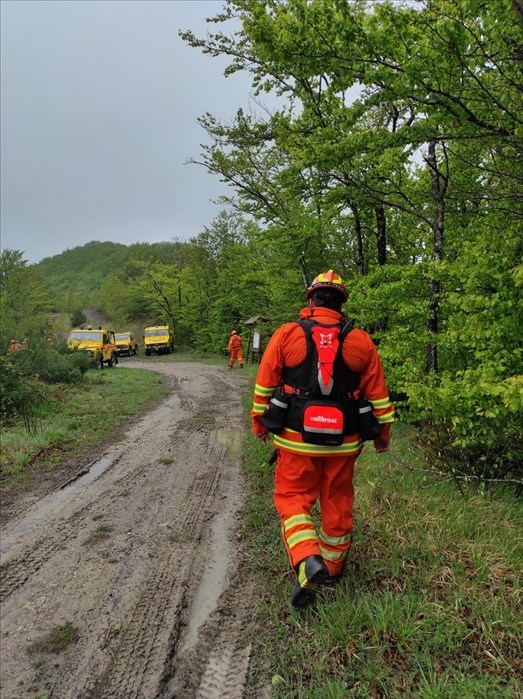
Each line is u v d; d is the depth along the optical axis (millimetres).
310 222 11141
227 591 3256
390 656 2391
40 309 42812
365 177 7531
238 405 11305
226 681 2445
